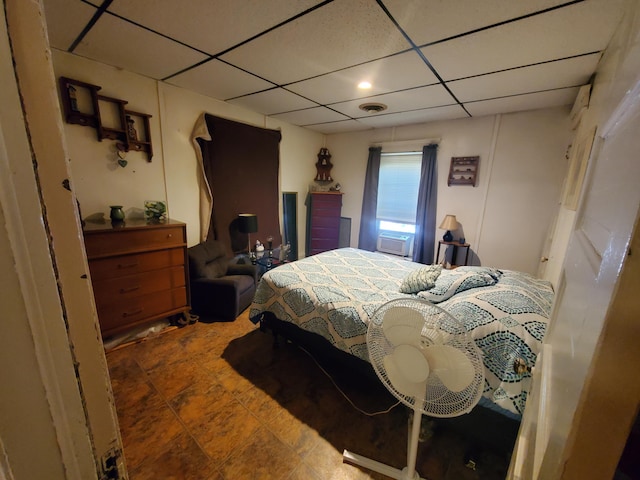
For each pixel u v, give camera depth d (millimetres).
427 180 3531
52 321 325
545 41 1555
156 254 2275
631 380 274
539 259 2953
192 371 1978
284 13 1428
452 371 907
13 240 284
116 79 2223
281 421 1580
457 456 1410
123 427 1502
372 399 1763
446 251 3502
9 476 310
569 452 323
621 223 311
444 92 2451
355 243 4488
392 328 988
